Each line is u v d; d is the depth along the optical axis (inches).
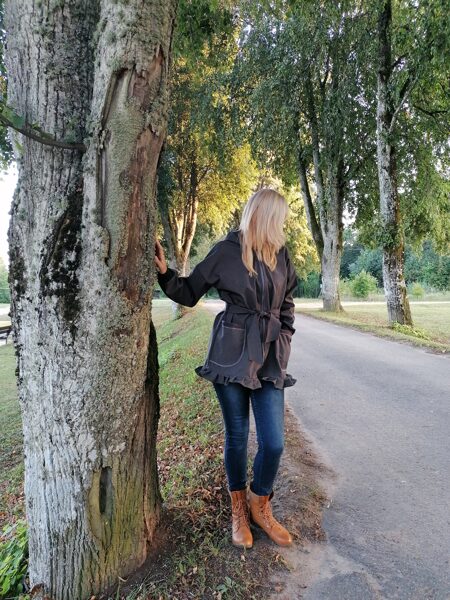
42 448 76.3
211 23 195.0
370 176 652.7
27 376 75.8
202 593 77.5
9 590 87.4
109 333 71.5
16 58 70.4
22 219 72.4
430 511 106.8
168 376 325.4
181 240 820.6
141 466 82.6
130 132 66.5
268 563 85.4
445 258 1624.0
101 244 68.2
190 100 637.9
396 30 426.6
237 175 784.9
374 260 1950.1
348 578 83.0
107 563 79.0
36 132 66.4
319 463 134.9
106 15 64.7
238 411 85.7
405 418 176.4
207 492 112.3
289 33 501.0
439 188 574.6
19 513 184.9
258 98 538.3
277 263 89.5
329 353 331.0
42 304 71.7
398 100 452.4
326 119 554.9
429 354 322.7
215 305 1051.9
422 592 79.6
